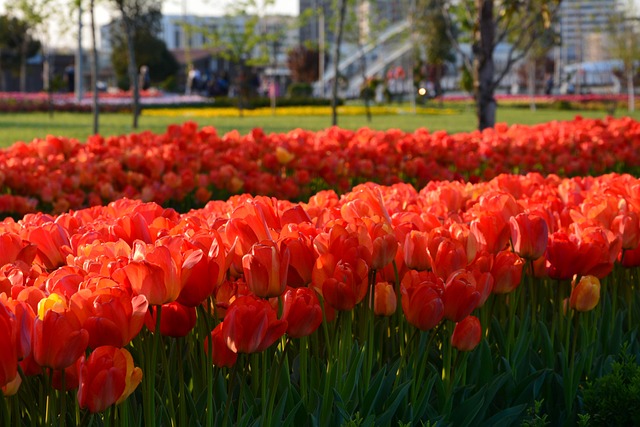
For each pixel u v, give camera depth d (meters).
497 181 4.45
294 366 2.72
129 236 2.58
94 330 1.86
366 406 2.52
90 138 8.83
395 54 57.56
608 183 4.33
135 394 2.54
